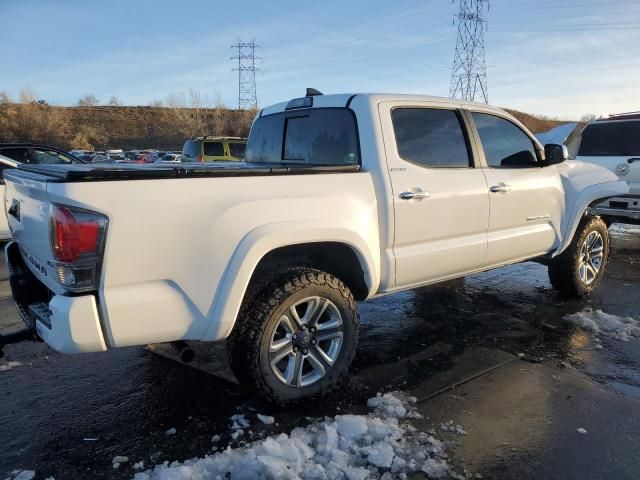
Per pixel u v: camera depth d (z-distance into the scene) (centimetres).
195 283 290
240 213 302
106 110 8506
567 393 361
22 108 6606
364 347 441
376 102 384
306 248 348
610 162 848
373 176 369
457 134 432
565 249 549
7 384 374
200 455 290
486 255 448
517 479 271
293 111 443
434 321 505
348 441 295
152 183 277
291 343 331
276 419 325
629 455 291
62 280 264
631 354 426
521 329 482
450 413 333
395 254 378
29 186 296
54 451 294
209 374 385
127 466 281
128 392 362
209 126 7244
